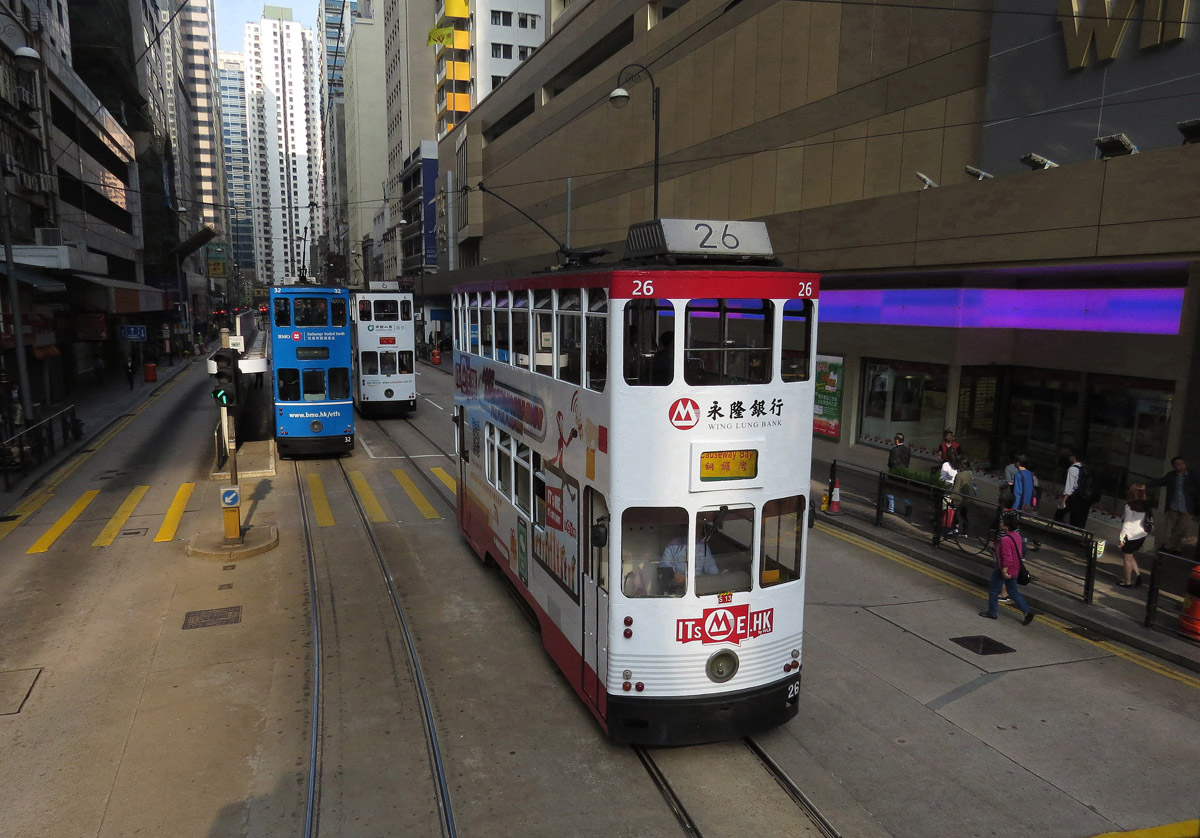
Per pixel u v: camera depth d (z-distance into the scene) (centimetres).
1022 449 1672
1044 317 1573
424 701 818
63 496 1703
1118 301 1397
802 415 700
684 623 676
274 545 1345
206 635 977
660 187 2789
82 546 1344
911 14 1739
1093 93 1320
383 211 10394
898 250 1612
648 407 653
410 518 1558
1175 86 1195
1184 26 1173
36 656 912
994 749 736
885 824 624
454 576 1210
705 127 2503
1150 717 796
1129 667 910
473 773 691
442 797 655
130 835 603
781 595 707
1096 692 848
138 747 725
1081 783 683
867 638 987
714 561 683
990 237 1395
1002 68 1489
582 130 3544
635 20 3034
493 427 1108
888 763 711
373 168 11231
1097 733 764
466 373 1285
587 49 3628
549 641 869
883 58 1814
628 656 680
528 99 4650
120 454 2195
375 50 11094
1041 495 1538
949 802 654
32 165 3086
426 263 7406
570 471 771
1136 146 1257
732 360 684
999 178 1372
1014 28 1462
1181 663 912
